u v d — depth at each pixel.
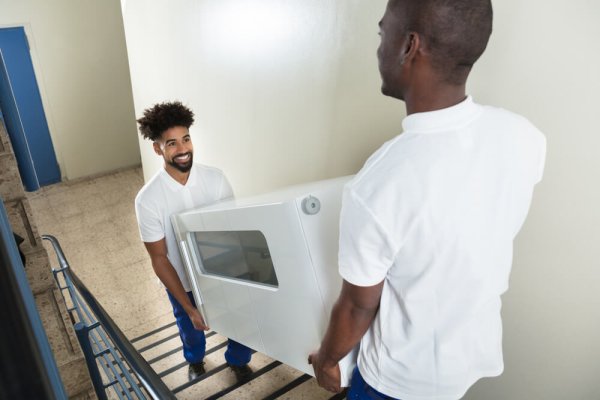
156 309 4.38
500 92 1.55
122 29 7.38
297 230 1.33
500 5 1.48
